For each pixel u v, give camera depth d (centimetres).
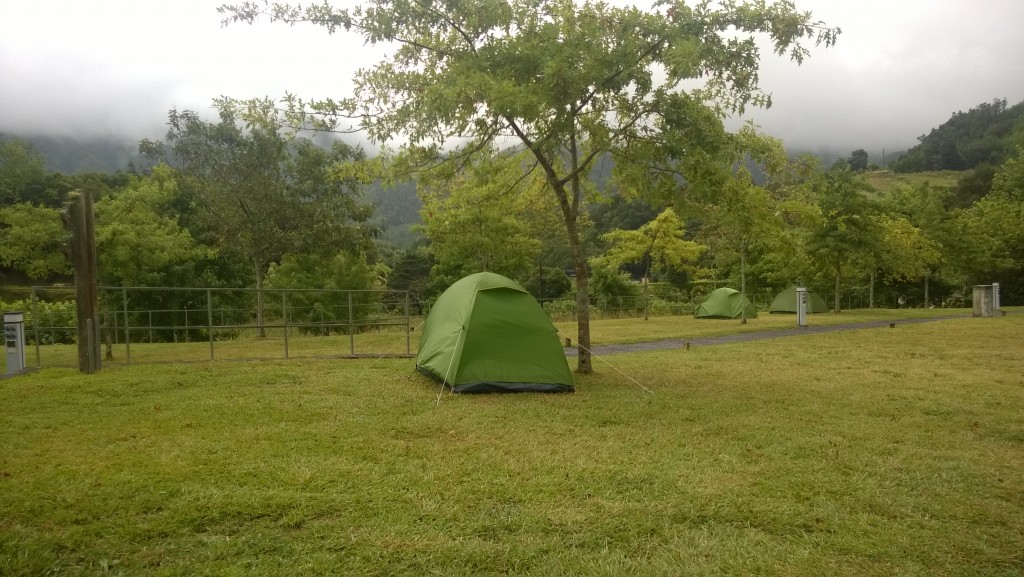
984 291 2700
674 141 977
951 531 429
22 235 1652
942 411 813
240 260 2512
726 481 523
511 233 2156
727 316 2784
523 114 895
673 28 937
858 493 499
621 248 2916
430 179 1150
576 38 946
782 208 1159
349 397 866
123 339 2111
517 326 941
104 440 626
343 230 2311
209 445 606
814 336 1923
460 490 489
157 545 388
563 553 384
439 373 930
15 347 1123
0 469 527
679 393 929
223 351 1488
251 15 934
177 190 2238
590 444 634
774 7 917
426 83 953
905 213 4069
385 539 396
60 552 378
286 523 421
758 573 364
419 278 3691
